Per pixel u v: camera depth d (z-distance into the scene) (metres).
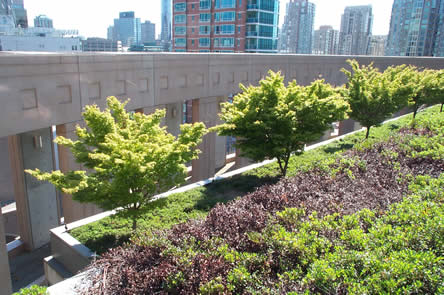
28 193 13.06
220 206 7.11
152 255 5.47
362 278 4.39
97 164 10.19
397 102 19.66
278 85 13.99
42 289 5.44
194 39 57.00
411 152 9.70
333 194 7.11
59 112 12.00
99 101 13.38
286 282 4.53
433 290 4.00
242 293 4.55
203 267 4.87
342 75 29.59
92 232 11.20
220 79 19.09
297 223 5.85
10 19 59.66
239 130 14.05
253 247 5.44
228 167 22.95
